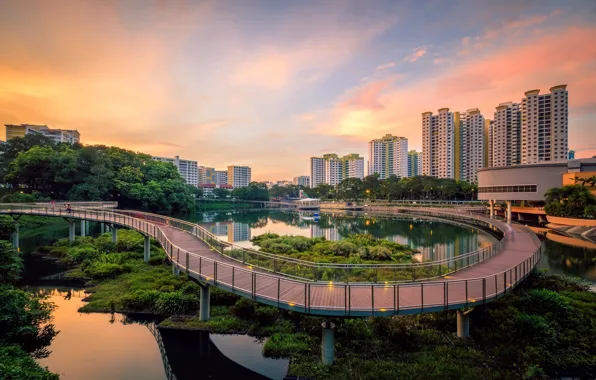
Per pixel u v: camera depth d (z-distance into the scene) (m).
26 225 49.56
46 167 63.84
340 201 146.12
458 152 147.12
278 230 62.41
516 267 16.47
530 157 119.06
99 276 23.33
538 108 118.06
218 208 146.00
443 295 12.90
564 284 19.72
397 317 15.05
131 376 12.02
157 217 33.31
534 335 13.27
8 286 16.06
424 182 111.62
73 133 159.38
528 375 10.98
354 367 11.61
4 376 9.45
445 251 37.12
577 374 11.44
